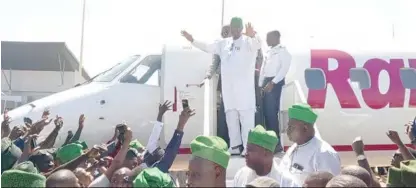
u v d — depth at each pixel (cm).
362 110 1076
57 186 430
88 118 971
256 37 825
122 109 991
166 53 1012
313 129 582
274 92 888
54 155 742
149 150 753
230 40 861
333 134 1070
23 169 508
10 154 723
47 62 3039
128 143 549
